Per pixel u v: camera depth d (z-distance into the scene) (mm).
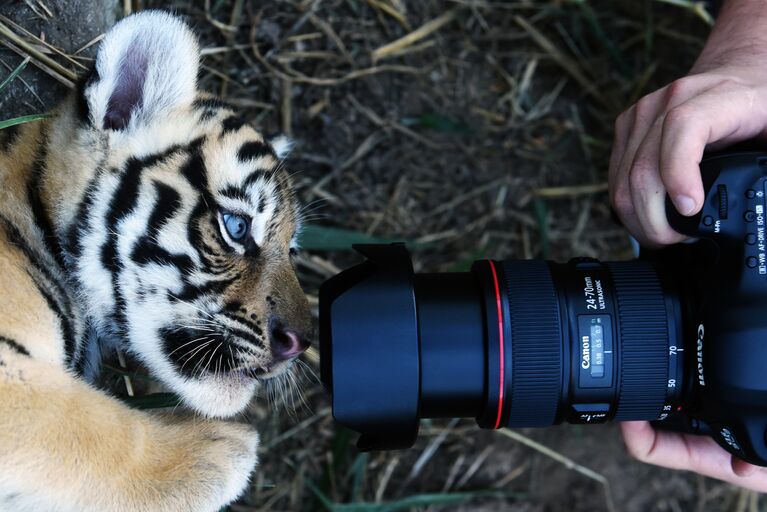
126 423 972
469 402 968
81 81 986
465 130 1280
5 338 948
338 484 1218
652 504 1281
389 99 1266
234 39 1194
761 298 937
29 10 1075
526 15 1308
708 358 948
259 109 1214
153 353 1003
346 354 943
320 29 1231
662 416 986
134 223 988
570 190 1305
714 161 950
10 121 989
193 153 1000
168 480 973
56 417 947
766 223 938
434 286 977
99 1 1105
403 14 1265
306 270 1227
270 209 1027
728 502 1294
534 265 987
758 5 1064
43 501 944
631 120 1029
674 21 1332
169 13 992
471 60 1295
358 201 1256
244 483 1004
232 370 1008
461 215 1283
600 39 1305
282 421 1207
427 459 1246
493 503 1253
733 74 1010
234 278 1003
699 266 963
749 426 940
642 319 972
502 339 963
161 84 994
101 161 986
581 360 967
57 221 991
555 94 1315
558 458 1243
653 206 973
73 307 999
